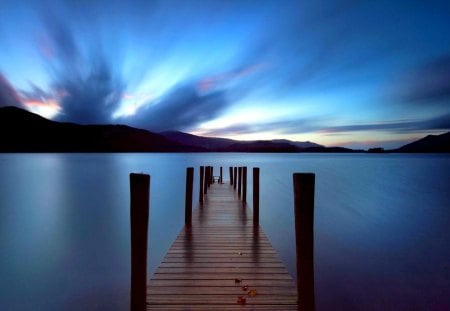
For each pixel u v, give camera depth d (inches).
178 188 1064.8
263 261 169.3
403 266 329.1
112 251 386.9
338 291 267.4
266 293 129.6
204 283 139.6
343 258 354.0
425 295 258.1
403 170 2172.7
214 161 3309.5
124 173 1654.8
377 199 826.8
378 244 413.7
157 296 126.6
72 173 1654.8
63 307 244.5
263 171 1955.0
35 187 1045.2
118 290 274.8
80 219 571.2
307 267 91.1
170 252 185.2
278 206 720.3
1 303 250.8
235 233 230.7
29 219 569.3
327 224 535.2
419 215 612.1
